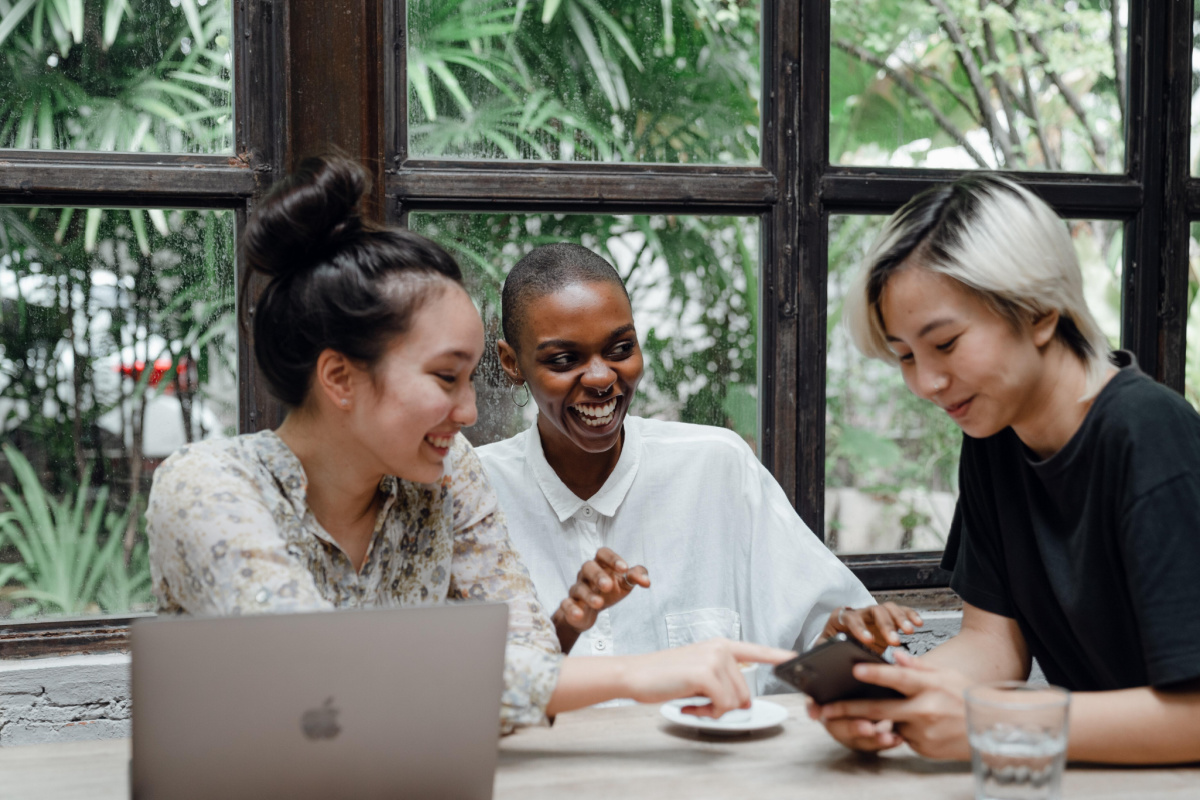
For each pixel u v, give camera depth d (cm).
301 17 167
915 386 103
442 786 80
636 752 98
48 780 90
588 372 145
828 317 193
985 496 118
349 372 99
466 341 99
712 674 96
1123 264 201
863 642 115
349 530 111
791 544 161
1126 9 200
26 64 164
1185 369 203
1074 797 85
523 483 160
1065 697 79
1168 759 90
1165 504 92
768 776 91
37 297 166
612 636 156
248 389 172
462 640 78
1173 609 90
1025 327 98
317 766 76
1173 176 199
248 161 169
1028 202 98
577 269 147
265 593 91
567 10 182
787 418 189
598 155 184
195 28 169
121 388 170
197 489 97
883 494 197
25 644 162
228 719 74
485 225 180
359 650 75
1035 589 113
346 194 100
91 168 162
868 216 194
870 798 86
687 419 189
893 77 193
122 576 171
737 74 188
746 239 189
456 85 178
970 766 94
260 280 168
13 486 166
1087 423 100
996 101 198
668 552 161
